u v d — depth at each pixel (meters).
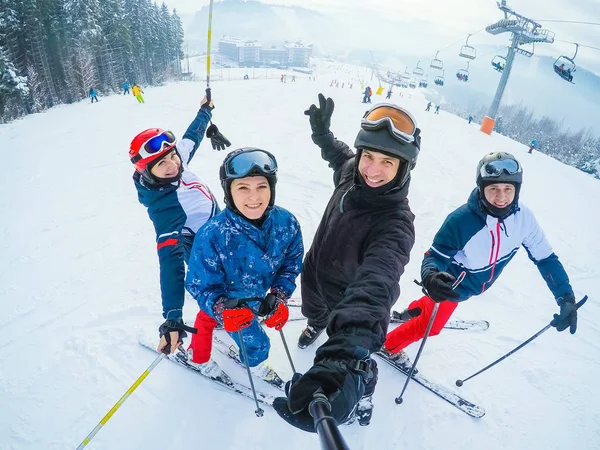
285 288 1.97
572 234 6.58
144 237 4.75
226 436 2.26
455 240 2.12
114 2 35.06
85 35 29.61
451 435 2.37
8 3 25.83
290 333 3.05
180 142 2.86
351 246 1.84
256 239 1.82
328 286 2.15
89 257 4.23
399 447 2.28
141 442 2.20
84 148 9.46
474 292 2.40
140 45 40.75
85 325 3.09
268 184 1.70
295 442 2.25
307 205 5.96
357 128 12.80
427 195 7.09
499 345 3.17
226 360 2.73
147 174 2.03
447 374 2.82
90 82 29.97
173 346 1.81
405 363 2.77
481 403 2.60
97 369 2.63
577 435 2.43
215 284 1.89
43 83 27.75
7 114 20.45
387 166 1.60
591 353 3.20
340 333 1.19
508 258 2.25
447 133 15.56
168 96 18.86
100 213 5.50
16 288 3.62
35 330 3.03
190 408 2.39
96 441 2.19
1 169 7.79
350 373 1.02
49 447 2.16
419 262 4.61
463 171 9.22
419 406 2.52
